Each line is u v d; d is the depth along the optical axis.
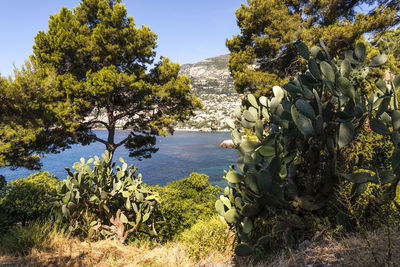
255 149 2.86
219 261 3.21
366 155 2.74
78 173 4.55
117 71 12.25
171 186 7.28
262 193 2.39
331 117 2.35
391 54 11.34
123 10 12.20
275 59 15.34
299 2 14.15
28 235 3.71
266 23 13.86
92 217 4.96
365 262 1.68
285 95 2.94
